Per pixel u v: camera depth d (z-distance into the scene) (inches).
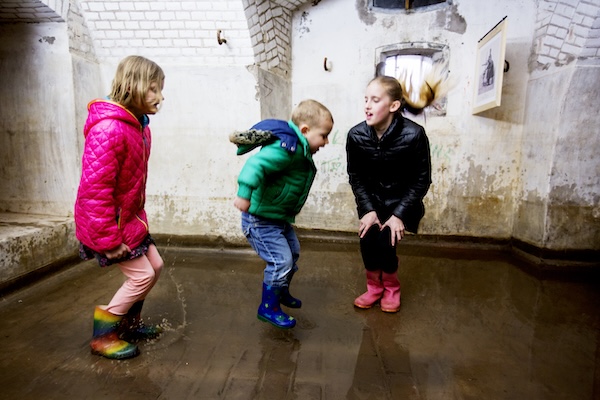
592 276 111.7
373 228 83.4
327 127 70.9
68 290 95.2
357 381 59.4
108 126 54.7
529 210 129.3
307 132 70.2
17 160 122.3
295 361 64.8
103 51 127.1
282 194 70.2
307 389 57.1
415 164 78.0
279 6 133.6
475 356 67.2
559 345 71.4
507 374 61.7
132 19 118.5
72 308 84.7
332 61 145.1
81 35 119.5
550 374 61.9
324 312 85.0
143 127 63.9
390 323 79.7
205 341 71.1
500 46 111.3
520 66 132.6
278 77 139.1
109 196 55.4
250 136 62.5
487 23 132.6
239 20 114.5
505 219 140.3
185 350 67.8
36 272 100.0
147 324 77.1
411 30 137.9
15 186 124.0
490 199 140.6
